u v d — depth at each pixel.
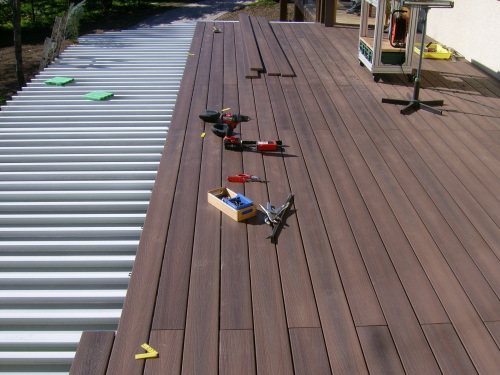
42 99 5.38
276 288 2.64
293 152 4.08
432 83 5.77
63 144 4.43
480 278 2.72
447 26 7.43
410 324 2.42
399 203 3.39
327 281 2.69
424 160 3.97
